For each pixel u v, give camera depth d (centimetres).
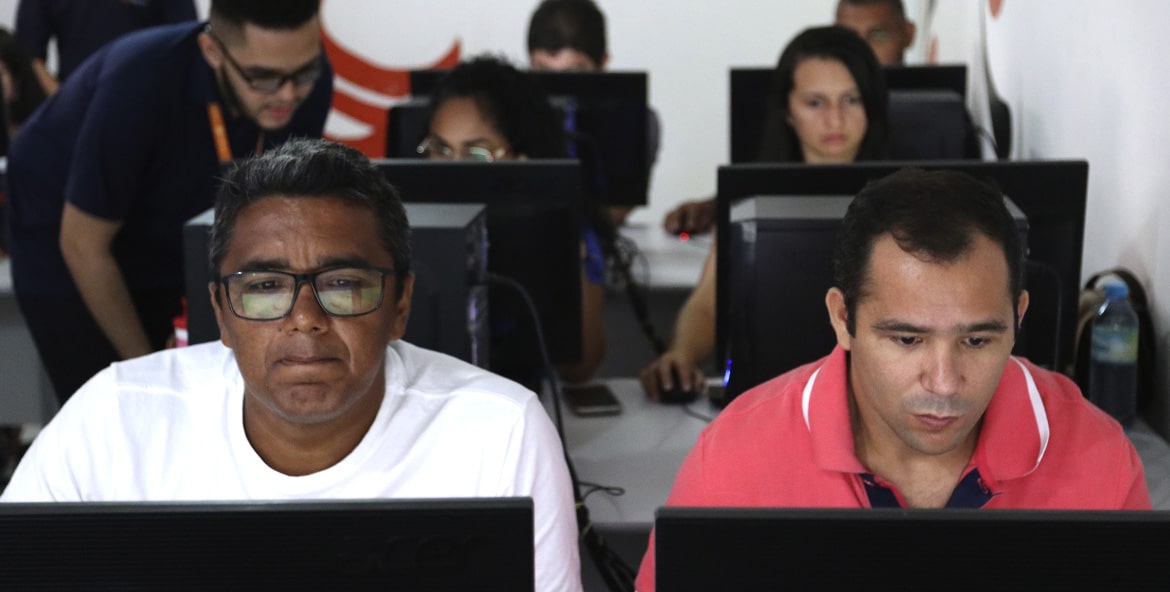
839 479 124
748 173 193
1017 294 111
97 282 239
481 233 186
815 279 176
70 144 245
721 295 198
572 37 398
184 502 74
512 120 239
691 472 130
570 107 297
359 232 111
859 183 192
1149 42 220
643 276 321
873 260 110
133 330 245
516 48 564
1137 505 125
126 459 120
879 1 399
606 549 168
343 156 115
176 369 126
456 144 238
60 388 264
